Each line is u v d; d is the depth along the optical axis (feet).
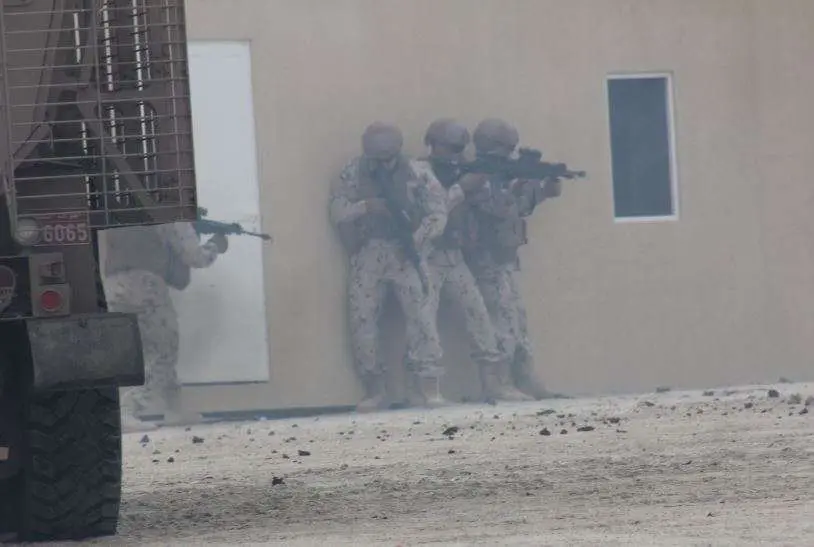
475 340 224.53
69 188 68.39
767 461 97.25
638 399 207.21
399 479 98.53
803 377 247.29
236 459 127.03
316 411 229.86
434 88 236.43
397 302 229.66
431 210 220.02
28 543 72.84
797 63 248.32
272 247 229.66
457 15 237.45
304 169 231.71
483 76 237.86
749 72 246.88
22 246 67.62
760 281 246.47
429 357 219.61
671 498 80.59
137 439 171.53
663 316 242.58
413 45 235.81
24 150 67.62
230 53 230.48
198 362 225.97
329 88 232.94
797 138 247.91
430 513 79.46
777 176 247.29
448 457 114.52
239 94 230.48
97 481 72.90
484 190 224.33
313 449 134.00
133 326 67.87
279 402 228.84
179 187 69.41
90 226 68.64
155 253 208.44
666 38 244.22
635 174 243.40
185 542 71.51
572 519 73.87
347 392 231.09
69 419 72.13
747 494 80.48
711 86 245.65
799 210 247.91
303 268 230.68
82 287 68.39
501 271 227.20
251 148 230.27
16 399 72.23
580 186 240.53
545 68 240.12
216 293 226.99
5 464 72.49
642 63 243.40
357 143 233.55
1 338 71.41
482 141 226.17
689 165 244.83
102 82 69.21
